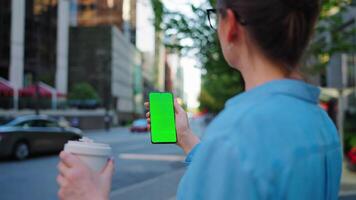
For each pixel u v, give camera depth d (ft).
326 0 29.94
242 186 2.90
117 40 264.93
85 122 160.76
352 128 49.78
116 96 252.01
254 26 3.57
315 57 32.58
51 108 143.23
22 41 149.59
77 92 179.32
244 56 3.80
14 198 28.19
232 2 3.68
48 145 53.62
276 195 2.93
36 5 159.33
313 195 3.17
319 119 3.57
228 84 49.06
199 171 3.13
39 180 35.60
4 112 112.37
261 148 3.00
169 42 36.78
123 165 47.62
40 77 159.94
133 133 138.00
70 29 252.42
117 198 27.84
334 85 32.60
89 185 3.69
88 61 251.39
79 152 3.81
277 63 3.65
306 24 3.66
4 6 144.56
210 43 34.71
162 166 46.80
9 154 48.62
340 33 35.83
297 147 3.09
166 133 6.60
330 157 3.54
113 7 297.94
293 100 3.42
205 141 3.22
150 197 27.99
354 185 29.94
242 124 3.11
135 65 329.72
